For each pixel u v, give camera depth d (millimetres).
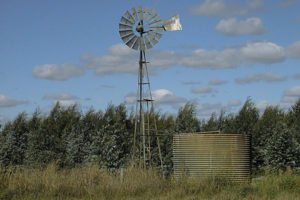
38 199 16609
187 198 16797
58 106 27547
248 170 20656
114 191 17797
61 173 18969
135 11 23469
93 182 18625
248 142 20844
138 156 25656
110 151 25344
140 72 23188
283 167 25562
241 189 17828
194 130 27281
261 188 18250
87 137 26578
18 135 26562
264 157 26516
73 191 17797
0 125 27109
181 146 21016
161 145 26281
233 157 20516
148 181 18812
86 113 27328
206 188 18328
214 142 20594
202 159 20609
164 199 16688
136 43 23266
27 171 18766
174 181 19172
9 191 17219
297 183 18453
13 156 25938
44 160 25203
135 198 16922
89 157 24906
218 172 20297
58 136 26797
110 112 27141
